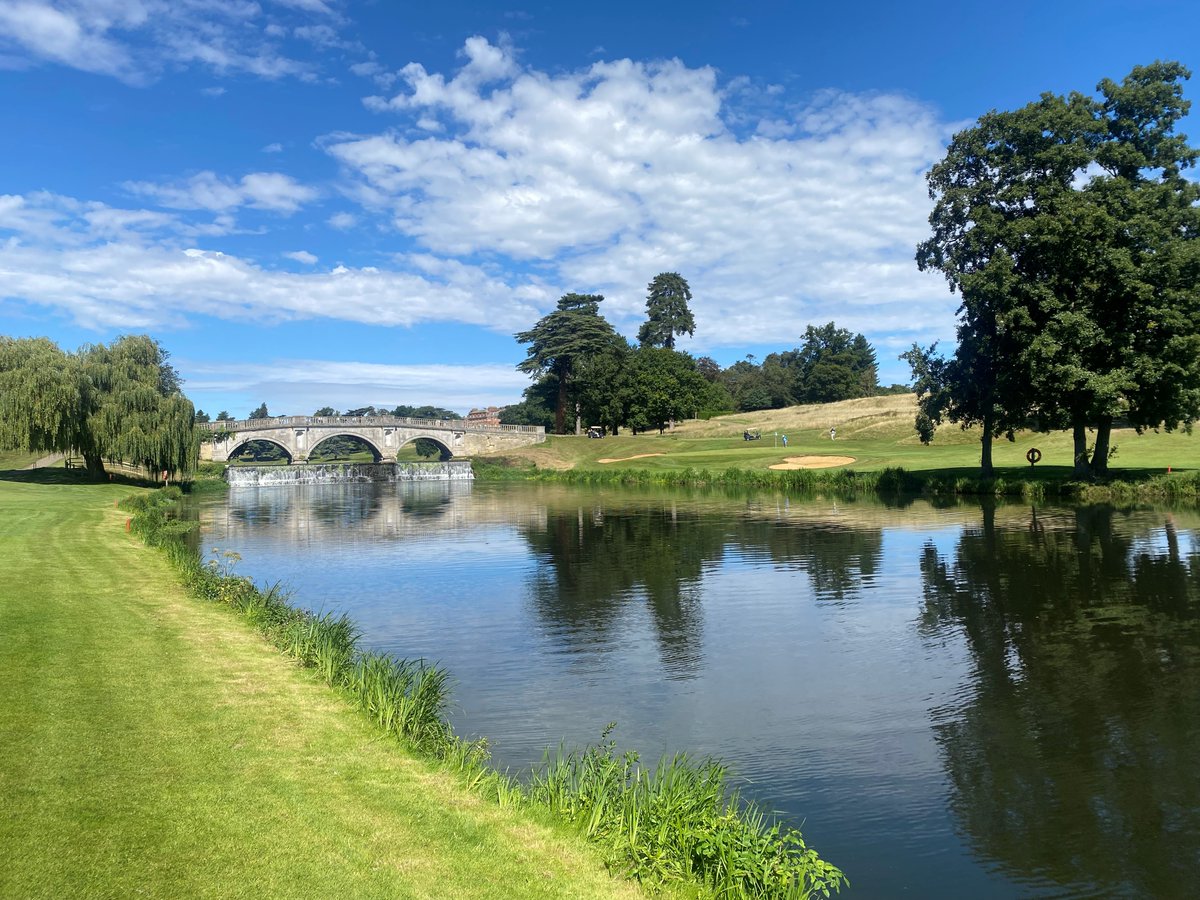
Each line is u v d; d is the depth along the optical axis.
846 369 151.75
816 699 14.61
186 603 17.81
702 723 13.48
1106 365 43.03
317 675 12.65
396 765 9.22
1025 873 9.11
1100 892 8.74
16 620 14.50
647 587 24.61
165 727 9.65
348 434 102.38
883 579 24.94
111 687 11.01
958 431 88.81
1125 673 15.42
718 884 7.35
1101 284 42.38
